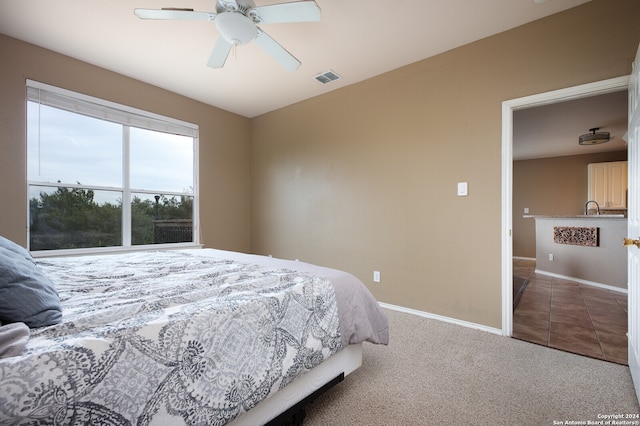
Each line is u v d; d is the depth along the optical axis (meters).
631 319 1.72
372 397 1.55
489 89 2.45
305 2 1.59
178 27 2.36
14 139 2.52
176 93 3.63
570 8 2.11
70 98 2.80
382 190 3.11
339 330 1.43
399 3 2.07
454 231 2.63
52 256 2.71
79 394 0.69
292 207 3.99
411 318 2.75
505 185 2.37
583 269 4.44
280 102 3.93
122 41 2.55
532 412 1.44
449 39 2.51
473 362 1.93
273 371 1.10
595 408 1.47
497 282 2.41
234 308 1.06
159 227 3.53
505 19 2.24
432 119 2.76
